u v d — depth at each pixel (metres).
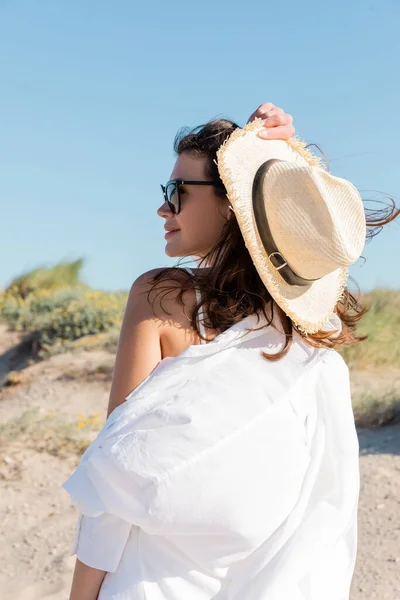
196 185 1.92
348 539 1.92
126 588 1.69
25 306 12.88
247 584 1.72
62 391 9.16
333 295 2.03
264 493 1.72
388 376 8.98
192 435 1.67
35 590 4.32
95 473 1.69
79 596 1.76
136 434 1.68
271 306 1.87
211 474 1.67
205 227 1.94
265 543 1.76
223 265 1.84
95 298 12.43
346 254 1.79
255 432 1.73
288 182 1.81
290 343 1.87
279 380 1.81
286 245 1.81
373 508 4.91
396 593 3.84
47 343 11.16
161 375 1.74
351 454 1.91
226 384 1.74
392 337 10.09
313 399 1.90
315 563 1.76
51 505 5.62
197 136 1.95
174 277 1.84
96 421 7.59
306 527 1.80
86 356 10.34
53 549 4.88
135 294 1.85
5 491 5.80
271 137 1.95
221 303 1.82
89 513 1.71
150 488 1.65
